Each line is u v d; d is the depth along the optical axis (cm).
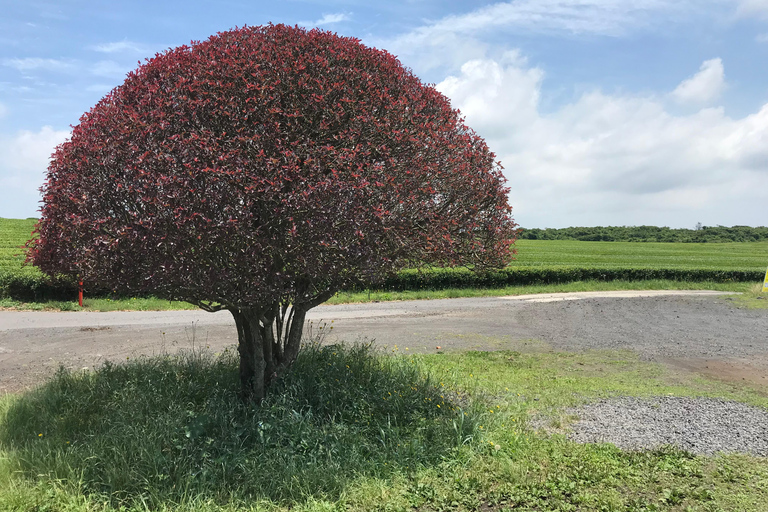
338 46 504
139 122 436
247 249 426
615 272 2323
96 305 1466
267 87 443
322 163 442
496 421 560
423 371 720
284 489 430
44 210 480
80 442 496
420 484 438
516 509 405
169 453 457
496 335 1121
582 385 731
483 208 551
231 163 416
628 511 398
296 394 559
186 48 510
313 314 1379
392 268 519
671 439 529
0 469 440
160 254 415
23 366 813
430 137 503
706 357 952
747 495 419
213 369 674
